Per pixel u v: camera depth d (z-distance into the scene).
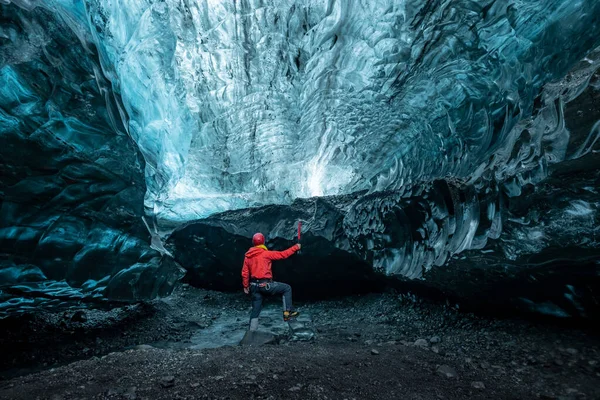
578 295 3.01
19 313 4.16
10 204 3.12
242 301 7.00
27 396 2.34
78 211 3.69
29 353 3.92
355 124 6.97
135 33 5.47
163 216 8.97
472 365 2.84
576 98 2.35
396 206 4.70
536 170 2.65
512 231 2.98
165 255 5.21
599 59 2.57
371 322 4.98
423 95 5.50
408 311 5.12
